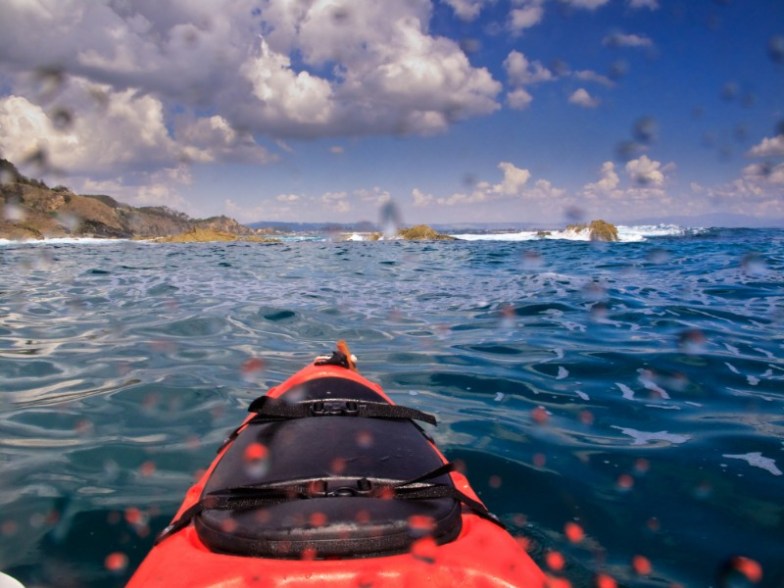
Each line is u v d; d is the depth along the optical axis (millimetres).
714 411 2977
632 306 5957
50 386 3469
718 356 3957
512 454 2500
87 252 15727
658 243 16953
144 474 2346
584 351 4188
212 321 5480
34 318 5586
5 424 2861
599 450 2531
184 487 2236
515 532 1907
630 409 3039
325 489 1396
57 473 2340
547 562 1737
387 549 1216
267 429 1779
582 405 3117
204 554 1233
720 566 1706
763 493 2121
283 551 1193
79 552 1800
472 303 6457
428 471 1566
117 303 6512
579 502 2096
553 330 4961
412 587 1124
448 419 2922
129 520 1990
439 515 1326
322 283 8375
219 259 13023
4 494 2158
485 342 4578
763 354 3996
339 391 2184
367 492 1386
